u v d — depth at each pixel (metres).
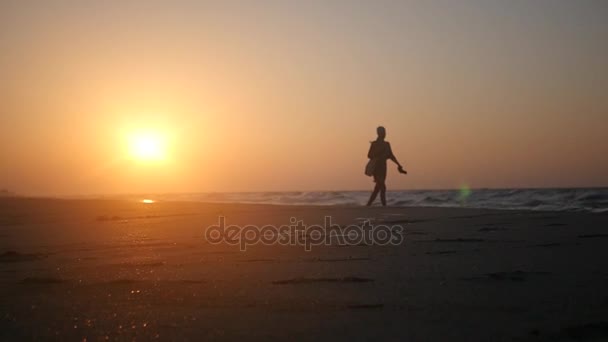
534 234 5.66
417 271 3.65
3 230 7.67
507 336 2.19
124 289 3.19
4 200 16.36
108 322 2.45
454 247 4.84
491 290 3.03
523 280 3.29
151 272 3.77
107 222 8.66
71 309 2.70
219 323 2.42
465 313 2.54
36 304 2.82
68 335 2.27
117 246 5.41
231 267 3.95
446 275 3.49
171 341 2.17
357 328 2.32
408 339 2.16
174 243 5.55
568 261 3.95
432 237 5.63
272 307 2.70
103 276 3.64
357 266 3.90
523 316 2.47
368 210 10.20
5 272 3.92
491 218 7.84
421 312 2.57
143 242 5.72
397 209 10.46
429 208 10.71
